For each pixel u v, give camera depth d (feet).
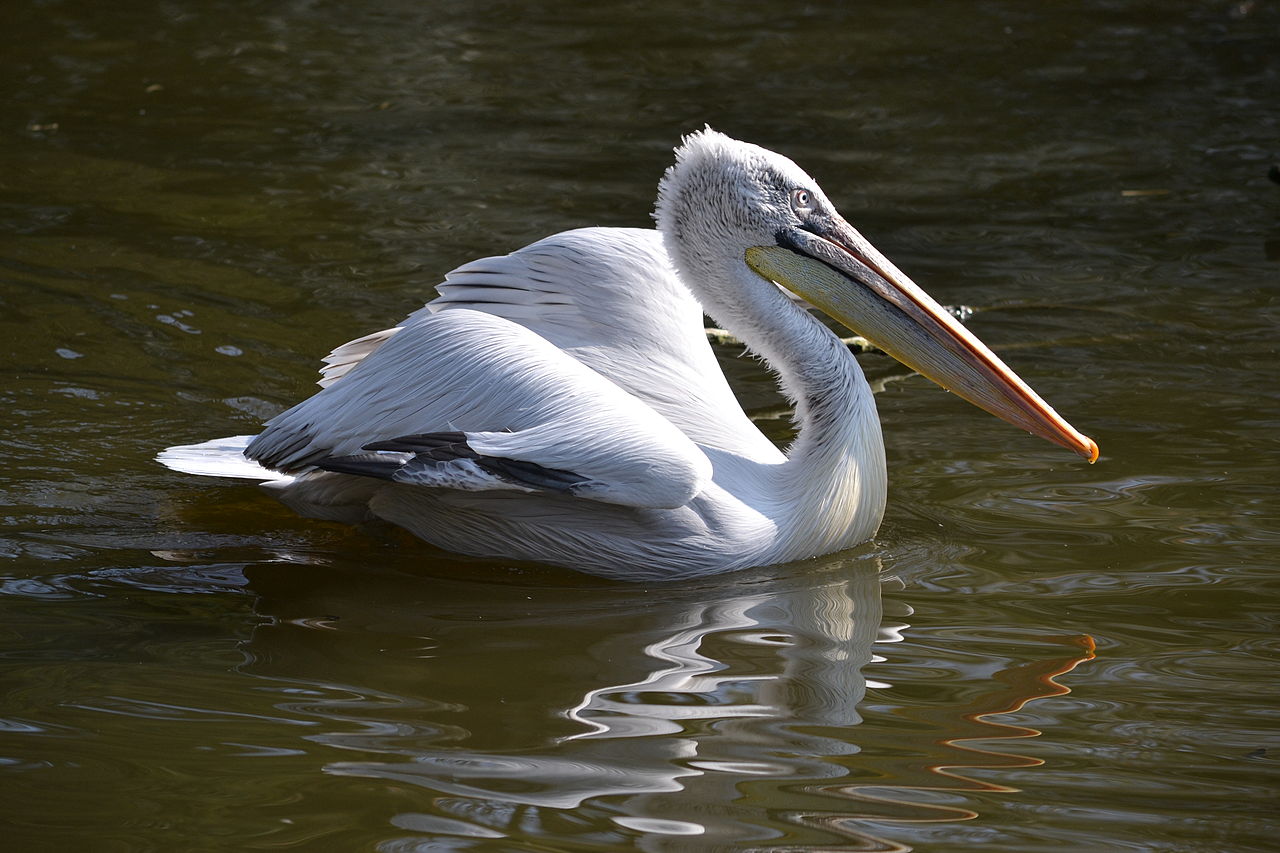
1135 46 86.63
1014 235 57.21
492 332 33.01
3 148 64.18
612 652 28.22
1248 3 96.07
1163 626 29.22
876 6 97.04
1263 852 21.07
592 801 22.38
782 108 74.84
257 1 95.14
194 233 54.65
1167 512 34.86
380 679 26.89
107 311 46.80
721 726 25.09
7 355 43.29
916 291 35.09
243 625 29.50
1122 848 21.18
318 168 63.16
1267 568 31.73
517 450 30.81
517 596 31.55
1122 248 55.67
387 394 33.09
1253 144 68.64
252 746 24.08
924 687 26.71
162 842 21.04
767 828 21.65
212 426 39.50
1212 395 42.04
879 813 22.15
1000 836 21.47
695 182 35.29
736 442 34.47
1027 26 91.50
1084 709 25.73
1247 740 24.56
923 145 69.10
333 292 49.11
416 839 21.20
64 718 25.02
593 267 35.78
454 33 89.25
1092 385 42.98
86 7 91.81
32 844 20.98
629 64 82.94
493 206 58.80
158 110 71.36
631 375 34.65
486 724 25.04
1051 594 30.86
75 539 33.63
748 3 98.02
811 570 32.99
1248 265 53.42
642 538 32.48
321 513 35.50
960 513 35.40
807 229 35.19
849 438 33.71
